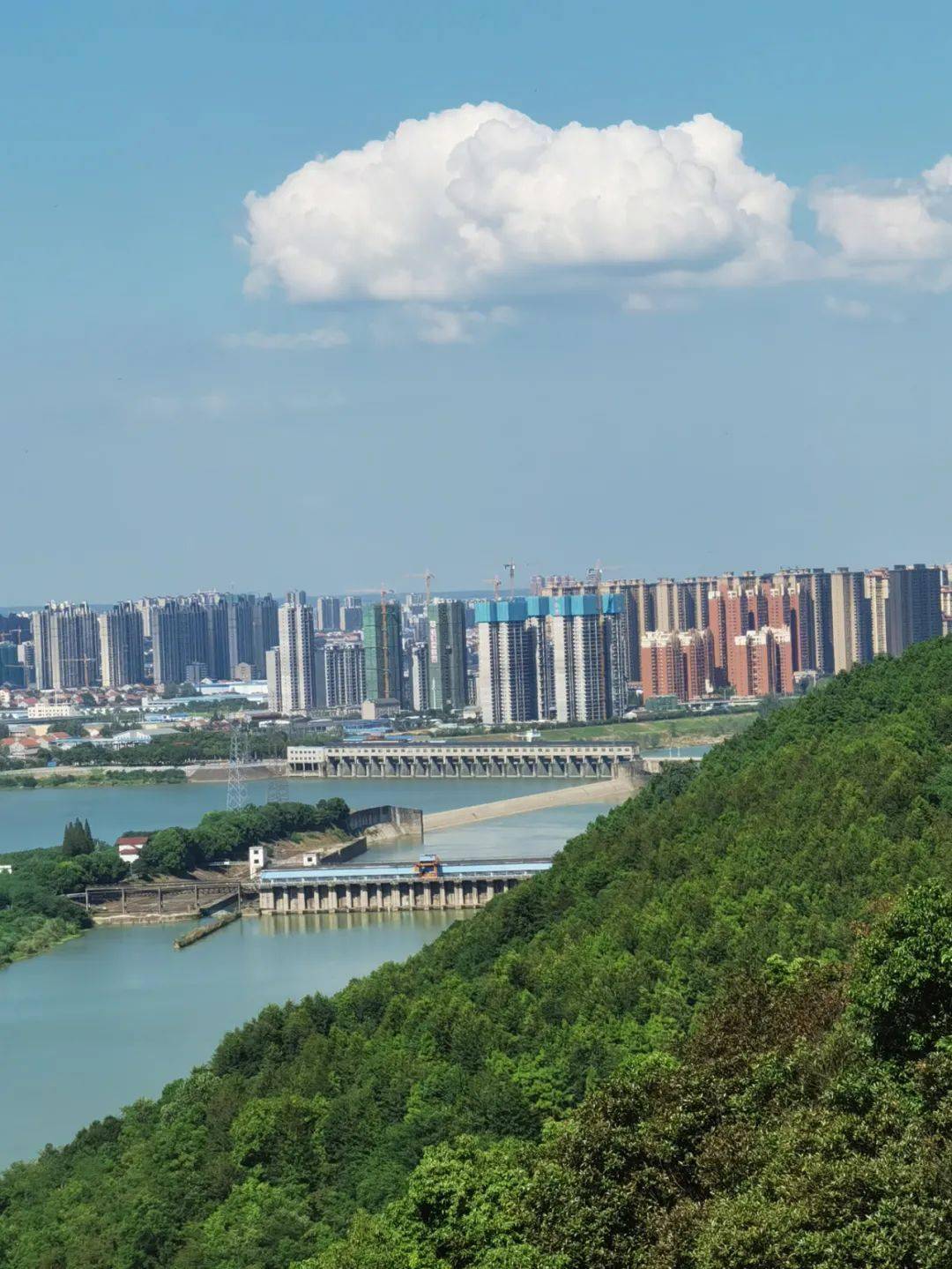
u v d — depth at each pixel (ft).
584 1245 646.74
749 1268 574.56
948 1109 625.00
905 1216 564.30
